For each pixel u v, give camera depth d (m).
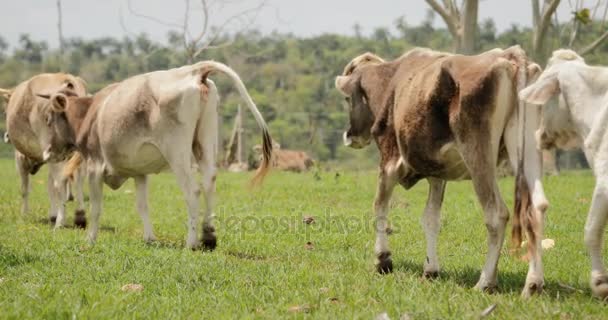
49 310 7.37
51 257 10.33
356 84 10.62
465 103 8.25
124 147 11.75
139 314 7.40
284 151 32.97
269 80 80.94
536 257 7.96
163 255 10.52
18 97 15.78
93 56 95.56
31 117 15.35
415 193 18.89
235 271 9.52
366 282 8.91
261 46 88.81
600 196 7.85
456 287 8.71
